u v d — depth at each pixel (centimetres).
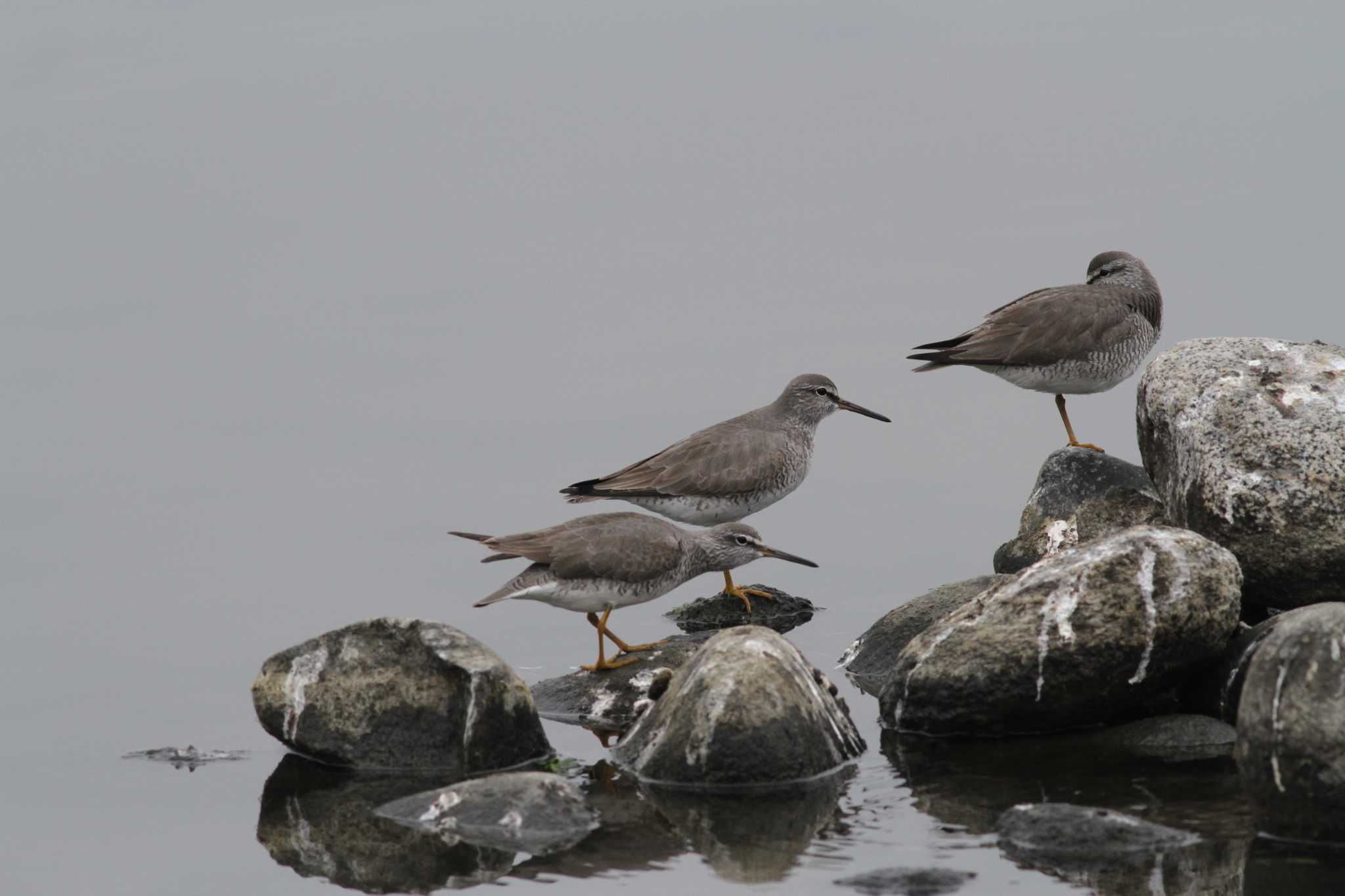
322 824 1402
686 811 1386
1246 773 1239
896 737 1566
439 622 1572
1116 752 1470
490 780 1412
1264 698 1220
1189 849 1232
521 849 1324
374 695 1548
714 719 1448
